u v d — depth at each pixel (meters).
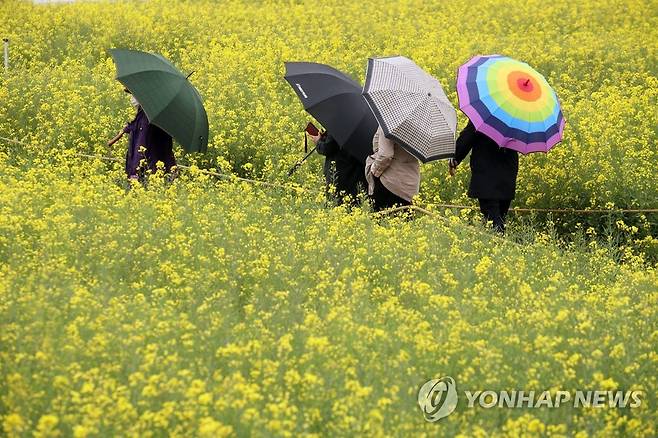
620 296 21.28
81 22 52.38
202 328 17.23
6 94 36.69
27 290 17.20
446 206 29.53
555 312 19.44
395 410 14.77
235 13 58.41
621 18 60.62
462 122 37.78
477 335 17.66
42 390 14.05
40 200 23.72
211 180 29.84
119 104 37.19
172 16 55.03
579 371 16.81
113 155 32.91
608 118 37.81
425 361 16.53
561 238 28.81
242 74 42.12
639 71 47.91
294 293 19.58
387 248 22.67
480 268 21.66
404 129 25.77
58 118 34.16
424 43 52.03
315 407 14.77
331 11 60.03
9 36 48.47
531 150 26.55
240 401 13.86
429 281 21.27
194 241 21.70
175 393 14.23
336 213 25.38
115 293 18.61
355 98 28.06
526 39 54.66
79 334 15.95
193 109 27.42
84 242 20.67
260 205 25.88
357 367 16.06
